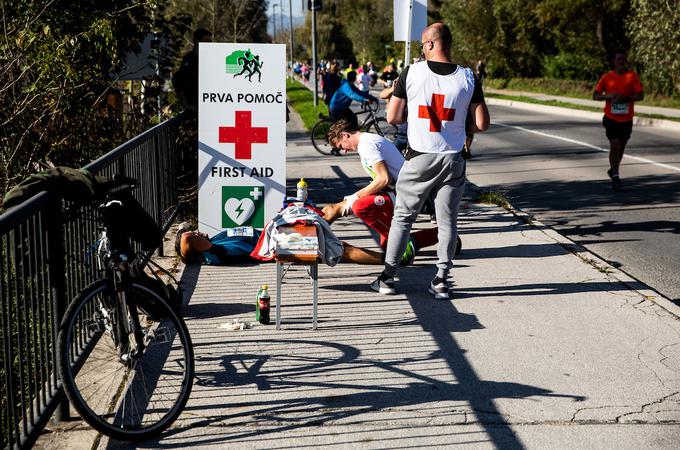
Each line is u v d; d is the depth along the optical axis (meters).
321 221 5.61
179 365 4.79
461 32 55.97
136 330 4.26
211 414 4.21
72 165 8.25
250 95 7.75
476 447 3.88
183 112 9.37
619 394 4.48
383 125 18.48
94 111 8.59
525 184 12.62
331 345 5.23
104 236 4.34
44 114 7.58
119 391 4.41
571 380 4.68
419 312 5.91
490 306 6.04
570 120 26.09
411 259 7.01
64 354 3.75
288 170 13.82
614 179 11.89
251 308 6.00
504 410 4.28
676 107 30.16
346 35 110.06
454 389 4.55
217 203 7.84
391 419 4.17
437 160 5.95
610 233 9.06
